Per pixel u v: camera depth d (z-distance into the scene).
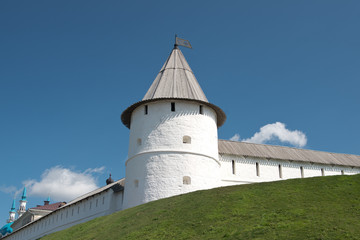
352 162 42.75
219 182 31.73
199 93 33.19
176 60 35.66
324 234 15.57
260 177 36.56
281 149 40.72
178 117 30.81
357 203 18.94
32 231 56.28
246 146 38.88
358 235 15.14
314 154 41.97
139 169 30.06
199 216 20.38
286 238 15.74
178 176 29.09
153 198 28.58
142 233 19.89
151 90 33.53
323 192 21.08
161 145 30.03
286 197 20.97
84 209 42.75
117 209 36.16
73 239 23.58
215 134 32.72
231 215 19.58
